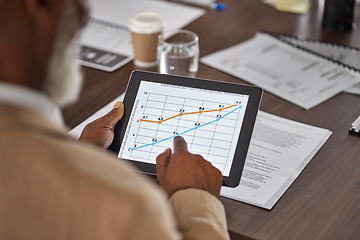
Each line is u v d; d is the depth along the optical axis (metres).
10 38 0.66
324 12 1.86
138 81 1.29
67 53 0.72
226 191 1.18
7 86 0.66
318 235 1.07
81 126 1.39
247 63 1.66
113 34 1.84
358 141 1.34
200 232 0.90
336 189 1.19
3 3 0.65
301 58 1.69
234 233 1.09
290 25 1.90
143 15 1.62
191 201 0.96
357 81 1.58
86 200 0.66
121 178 0.68
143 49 1.62
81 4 0.71
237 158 1.17
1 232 0.67
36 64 0.69
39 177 0.66
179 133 1.21
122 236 0.66
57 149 0.66
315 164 1.26
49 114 0.69
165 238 0.68
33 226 0.67
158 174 1.11
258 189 1.19
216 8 2.00
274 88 1.54
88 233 0.66
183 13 1.97
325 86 1.56
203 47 1.75
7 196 0.66
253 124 1.20
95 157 0.69
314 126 1.39
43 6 0.67
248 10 1.99
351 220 1.11
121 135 1.24
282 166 1.25
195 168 1.04
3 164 0.65
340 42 1.79
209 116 1.22
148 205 0.66
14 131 0.65
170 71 1.57
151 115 1.25
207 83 1.26
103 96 1.52
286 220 1.11
